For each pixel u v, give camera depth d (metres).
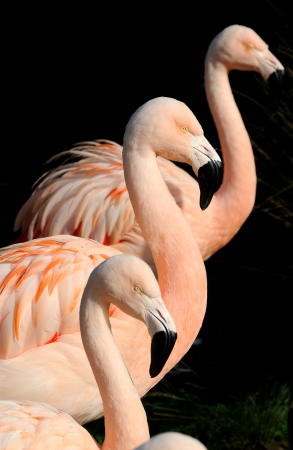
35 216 8.63
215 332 10.74
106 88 15.05
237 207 8.98
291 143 10.71
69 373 6.44
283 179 10.65
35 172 13.88
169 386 9.64
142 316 5.37
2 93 15.23
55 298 6.54
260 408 9.10
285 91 10.64
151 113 6.84
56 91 15.20
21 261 6.68
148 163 6.91
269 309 10.86
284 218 10.52
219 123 9.24
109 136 14.47
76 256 6.77
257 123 11.56
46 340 6.48
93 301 5.51
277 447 8.68
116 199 8.38
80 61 15.46
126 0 15.70
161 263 6.93
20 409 5.18
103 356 5.52
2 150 14.28
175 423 8.99
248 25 13.85
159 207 6.90
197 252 6.97
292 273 10.76
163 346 5.32
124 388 5.53
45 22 15.98
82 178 8.62
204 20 14.80
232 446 8.70
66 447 5.12
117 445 5.53
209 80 9.41
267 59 9.32
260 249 11.17
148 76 14.91
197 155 6.80
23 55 15.70
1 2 16.19
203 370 10.03
